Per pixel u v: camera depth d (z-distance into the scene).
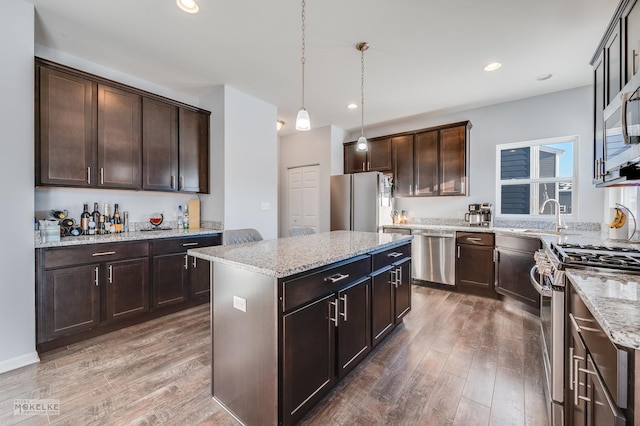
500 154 3.92
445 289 3.80
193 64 2.84
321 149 4.96
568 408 1.25
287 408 1.33
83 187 2.50
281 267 1.30
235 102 3.45
